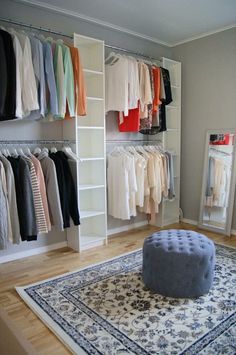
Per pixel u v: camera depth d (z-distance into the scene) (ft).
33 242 9.68
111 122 11.64
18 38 7.89
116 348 5.22
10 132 8.93
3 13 8.60
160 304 6.57
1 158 7.85
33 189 8.14
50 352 5.19
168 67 12.76
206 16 10.20
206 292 6.97
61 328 5.76
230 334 5.55
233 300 6.70
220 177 11.77
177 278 6.73
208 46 11.88
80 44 10.13
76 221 9.39
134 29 11.41
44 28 9.48
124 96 10.11
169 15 10.11
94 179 10.90
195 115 12.67
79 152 10.71
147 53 12.52
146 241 7.49
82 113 9.20
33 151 9.23
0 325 3.74
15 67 7.55
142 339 5.44
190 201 13.23
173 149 13.21
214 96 11.89
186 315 6.15
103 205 10.62
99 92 10.23
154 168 11.36
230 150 11.42
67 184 9.05
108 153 11.53
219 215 11.80
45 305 6.56
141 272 8.21
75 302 6.68
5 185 7.61
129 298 6.84
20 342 3.40
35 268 8.60
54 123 9.84
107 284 7.52
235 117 11.28
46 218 8.43
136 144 12.57
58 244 10.30
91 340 5.43
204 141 12.41
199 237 7.59
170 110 13.14
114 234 11.87
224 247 10.10
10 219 7.72
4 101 7.39
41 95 8.15
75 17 10.05
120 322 5.95
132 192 10.68
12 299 6.89
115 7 9.45
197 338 5.44
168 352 5.09
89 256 9.50
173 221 13.37
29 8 9.11
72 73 8.89
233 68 11.18
